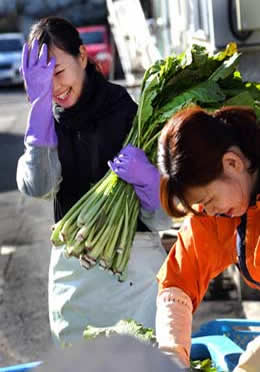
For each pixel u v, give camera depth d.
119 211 3.07
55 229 3.13
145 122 3.07
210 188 2.06
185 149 2.03
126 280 3.16
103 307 3.16
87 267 3.06
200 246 2.39
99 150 3.17
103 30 23.39
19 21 33.72
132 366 1.25
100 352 1.27
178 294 2.41
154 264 3.21
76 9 33.16
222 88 3.10
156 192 3.03
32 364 2.60
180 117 2.09
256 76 5.06
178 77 3.06
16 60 25.30
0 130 15.38
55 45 3.12
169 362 1.28
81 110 3.13
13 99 21.00
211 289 5.56
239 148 2.10
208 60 3.07
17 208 9.16
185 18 6.75
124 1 7.94
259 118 2.75
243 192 2.11
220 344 2.81
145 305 3.17
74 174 3.22
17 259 7.05
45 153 3.16
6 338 5.28
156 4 9.95
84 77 3.15
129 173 2.99
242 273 2.37
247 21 4.91
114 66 13.33
